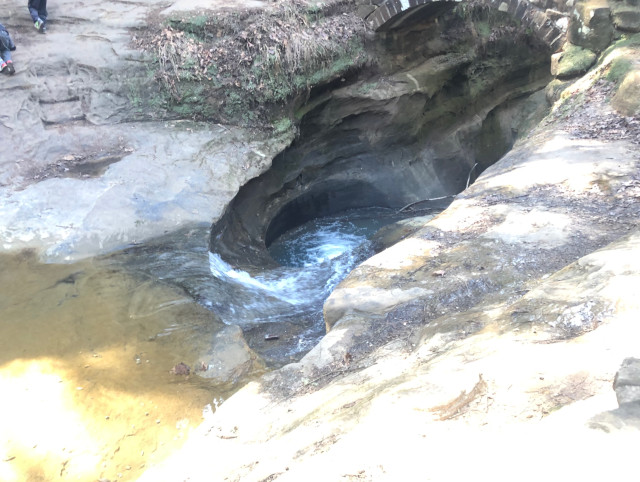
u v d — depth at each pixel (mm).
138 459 5781
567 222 6828
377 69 14484
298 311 8672
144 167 10766
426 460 2791
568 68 11602
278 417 4738
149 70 11977
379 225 15297
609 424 2504
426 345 4855
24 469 5637
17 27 12250
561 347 3588
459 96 16109
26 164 10500
